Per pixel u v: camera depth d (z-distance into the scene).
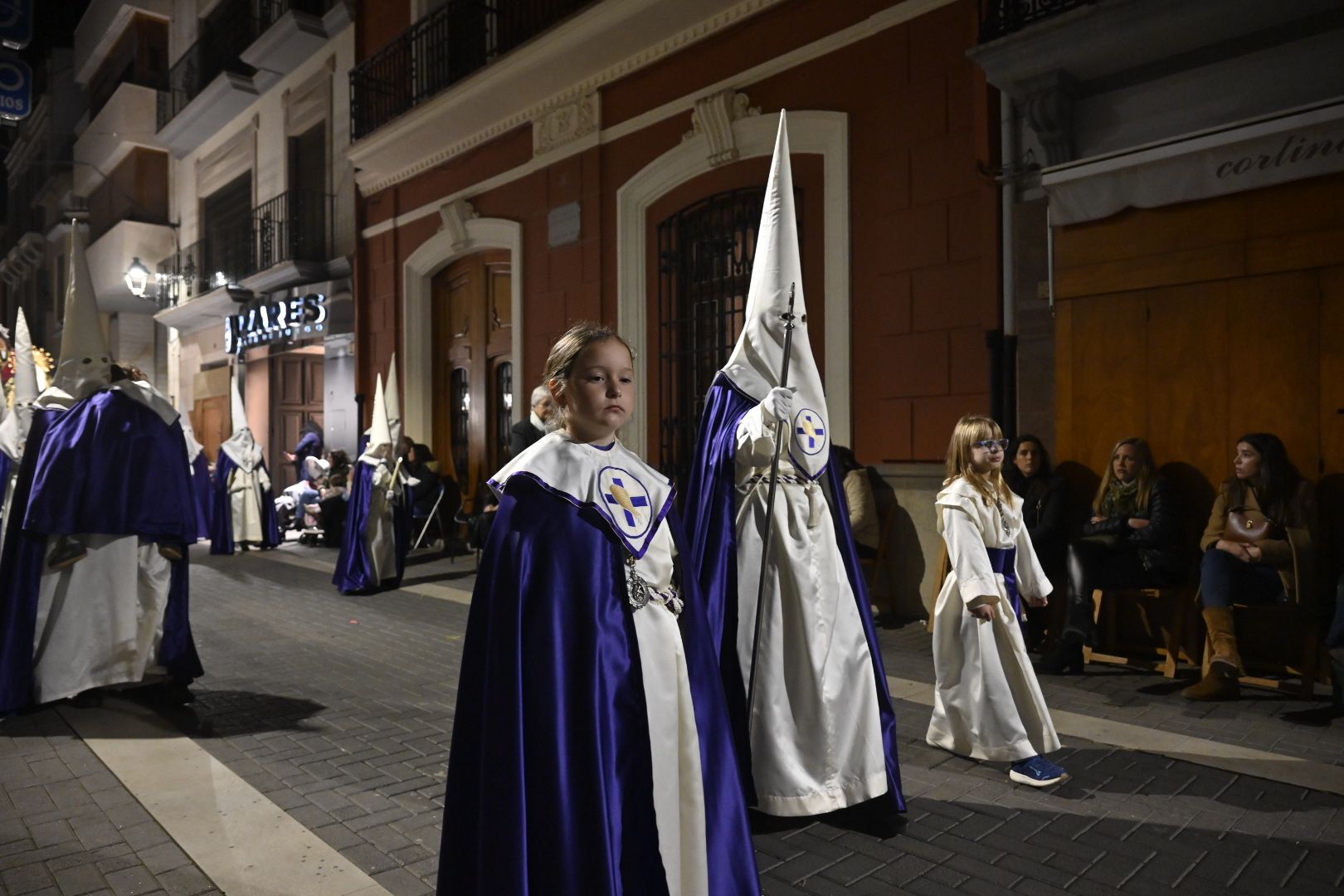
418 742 4.40
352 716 4.84
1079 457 6.48
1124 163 5.98
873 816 3.41
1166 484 5.57
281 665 6.05
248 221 19.50
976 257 7.34
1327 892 2.85
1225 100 6.22
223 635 7.05
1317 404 5.48
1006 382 7.08
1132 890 2.86
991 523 3.75
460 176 13.17
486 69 11.39
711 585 3.35
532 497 2.13
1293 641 5.25
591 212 11.03
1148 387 6.16
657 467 10.35
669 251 10.16
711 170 9.66
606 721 2.05
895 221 7.92
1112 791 3.65
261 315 17.58
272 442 18.81
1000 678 3.76
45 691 4.82
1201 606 5.09
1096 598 5.80
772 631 3.28
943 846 3.16
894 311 7.92
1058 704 4.85
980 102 7.27
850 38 8.27
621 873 2.04
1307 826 3.32
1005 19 6.90
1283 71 5.99
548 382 2.27
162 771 3.97
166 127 21.27
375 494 9.12
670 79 10.09
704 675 2.33
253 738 4.46
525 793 1.98
